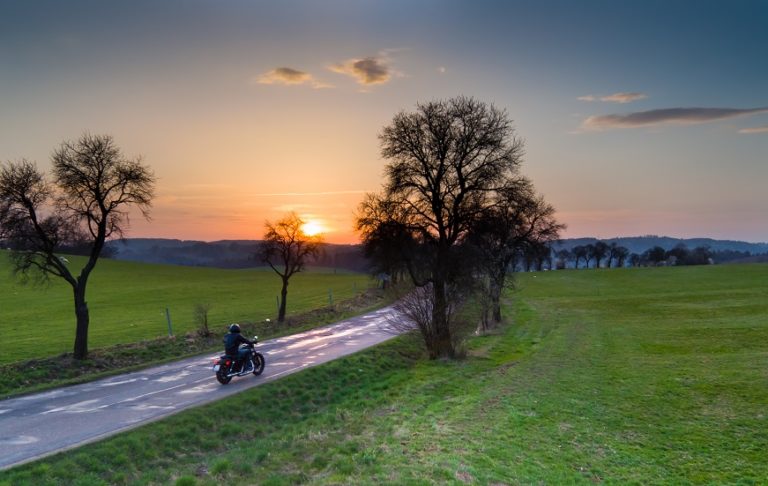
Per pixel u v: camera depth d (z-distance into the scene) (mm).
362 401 20484
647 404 19188
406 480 10789
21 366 24609
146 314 50281
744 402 19188
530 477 11773
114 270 93250
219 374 22078
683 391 21000
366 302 62469
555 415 17500
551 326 47219
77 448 13820
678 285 89812
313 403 21031
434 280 30172
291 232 47938
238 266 161125
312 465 12734
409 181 30641
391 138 30812
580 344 35219
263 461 13383
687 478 12617
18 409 18328
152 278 87500
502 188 30734
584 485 11633
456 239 30938
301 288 80688
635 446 14812
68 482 12047
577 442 14867
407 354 32625
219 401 18922
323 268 144750
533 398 19797
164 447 14766
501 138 30766
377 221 30375
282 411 19516
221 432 16531
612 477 12445
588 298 74250
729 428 16375
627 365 26984
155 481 12422
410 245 30156
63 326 42344
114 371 25000
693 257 186500
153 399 19609
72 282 27641
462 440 14172
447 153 30469
